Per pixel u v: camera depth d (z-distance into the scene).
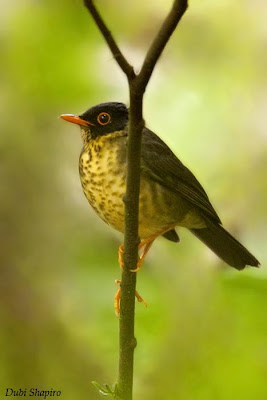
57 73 13.27
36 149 12.96
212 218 10.25
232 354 10.70
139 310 11.21
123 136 9.47
